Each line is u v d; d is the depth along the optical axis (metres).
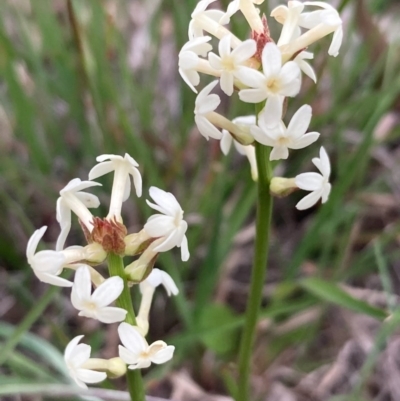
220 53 0.11
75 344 0.11
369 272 0.27
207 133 0.13
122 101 0.31
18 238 0.29
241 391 0.18
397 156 0.30
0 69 0.27
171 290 0.13
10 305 0.27
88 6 0.29
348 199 0.28
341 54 0.28
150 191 0.11
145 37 0.34
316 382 0.24
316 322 0.24
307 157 0.28
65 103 0.32
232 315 0.23
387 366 0.24
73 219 0.27
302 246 0.24
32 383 0.18
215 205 0.26
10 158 0.28
